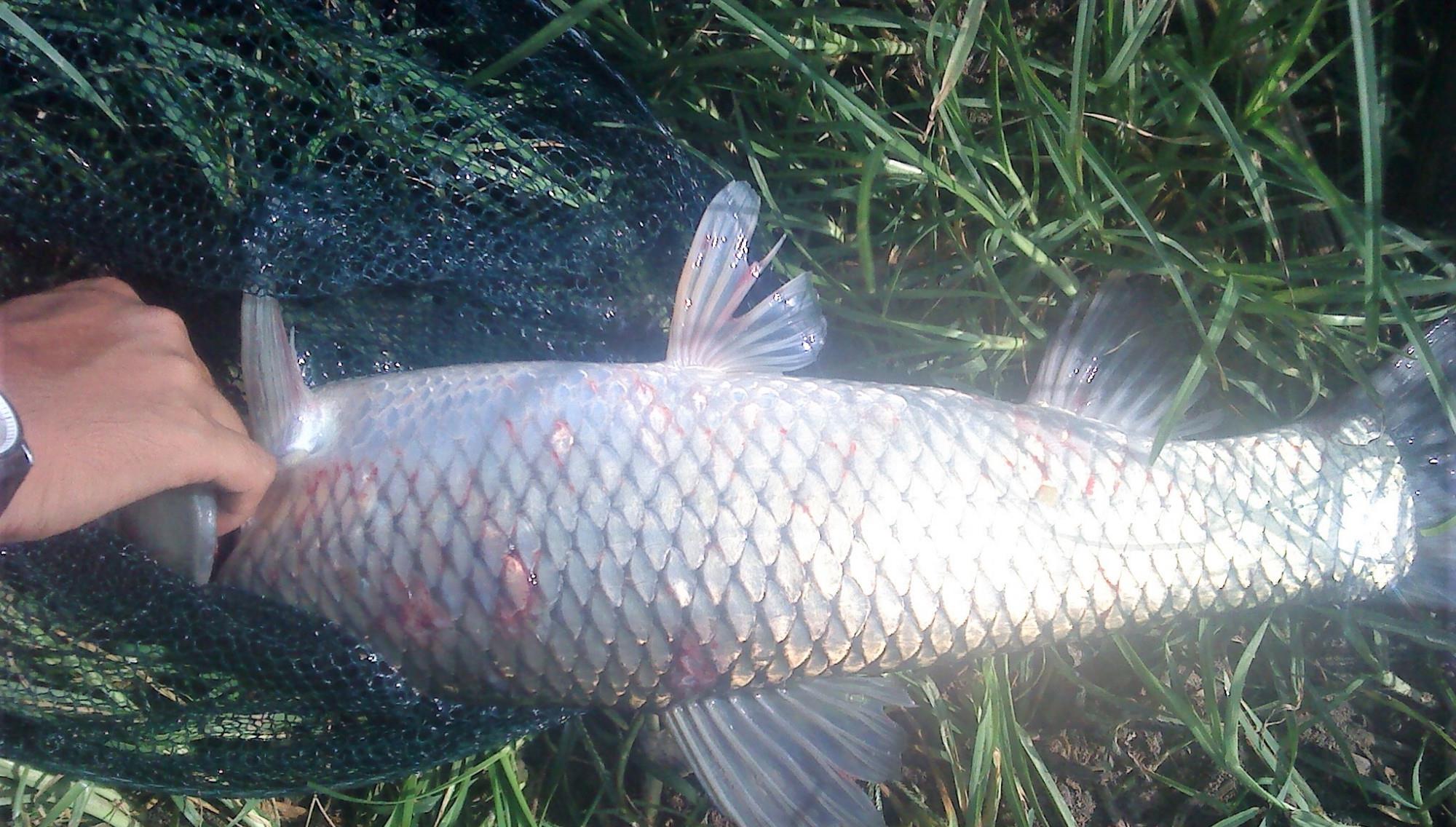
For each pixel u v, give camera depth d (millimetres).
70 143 435
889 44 493
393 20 448
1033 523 422
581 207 457
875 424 417
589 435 410
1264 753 506
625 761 523
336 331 470
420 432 416
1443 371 455
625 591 407
